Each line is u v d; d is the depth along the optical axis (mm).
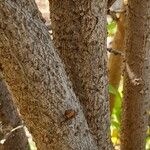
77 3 1090
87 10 1093
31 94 960
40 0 2975
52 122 993
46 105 974
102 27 1124
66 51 1148
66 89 992
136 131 1665
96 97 1194
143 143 1706
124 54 1547
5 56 923
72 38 1129
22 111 1003
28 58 924
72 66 1159
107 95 1224
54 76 965
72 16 1106
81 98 1190
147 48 1483
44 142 1027
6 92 1484
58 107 985
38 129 1011
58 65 974
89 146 1063
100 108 1211
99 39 1132
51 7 1132
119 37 1923
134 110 1614
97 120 1223
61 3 1104
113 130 2221
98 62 1157
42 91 959
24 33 905
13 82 959
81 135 1041
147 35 1458
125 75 1579
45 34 943
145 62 1507
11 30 894
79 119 1031
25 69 933
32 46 920
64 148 1027
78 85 1177
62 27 1129
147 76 1544
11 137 1537
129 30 1476
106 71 1191
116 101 2145
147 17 1422
